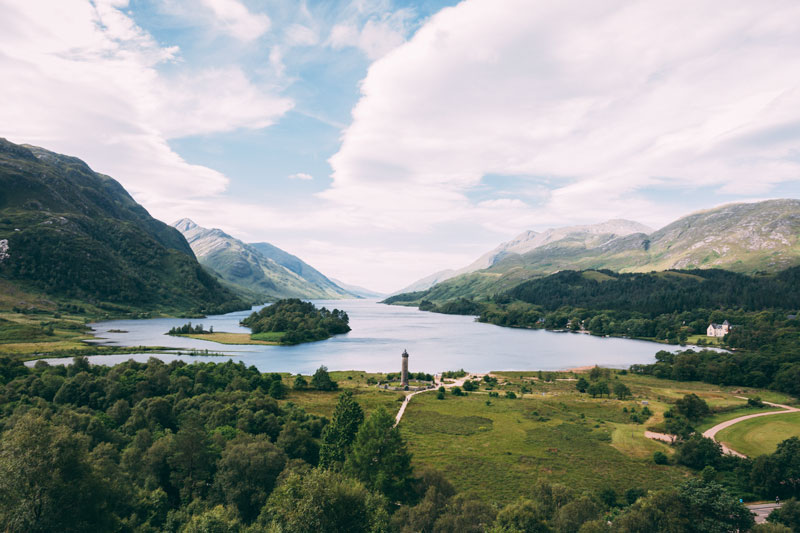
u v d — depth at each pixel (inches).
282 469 2645.2
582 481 3097.9
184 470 2623.0
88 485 1877.5
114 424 3508.9
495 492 2866.6
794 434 4156.0
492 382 6914.4
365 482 2618.1
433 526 2128.4
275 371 7810.0
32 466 1716.3
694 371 7273.6
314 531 1724.9
